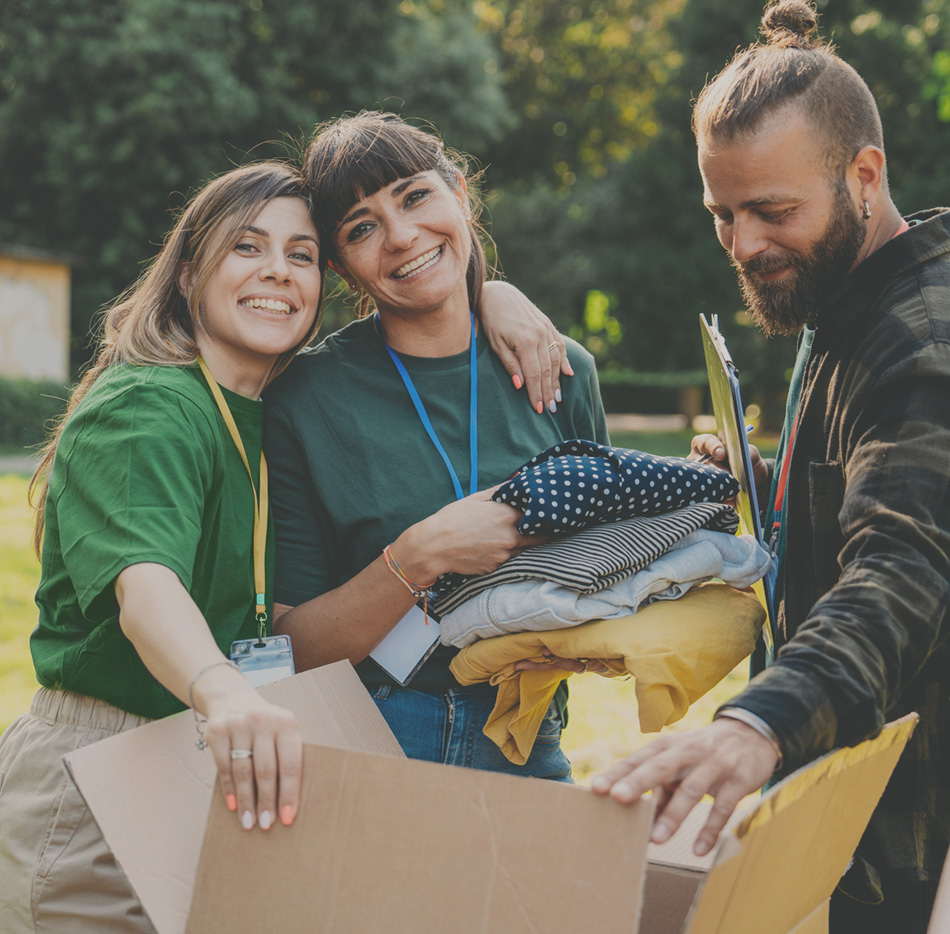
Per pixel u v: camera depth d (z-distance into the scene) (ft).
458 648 5.67
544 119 83.10
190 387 5.28
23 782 5.08
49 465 5.80
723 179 4.98
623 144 86.33
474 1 81.15
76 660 5.02
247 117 54.75
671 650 4.83
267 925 3.70
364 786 3.68
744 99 4.86
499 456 6.15
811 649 3.84
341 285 6.89
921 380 4.44
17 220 57.77
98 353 6.20
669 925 4.63
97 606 4.66
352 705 5.17
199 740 4.38
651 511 5.36
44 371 53.06
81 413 5.07
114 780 4.10
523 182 85.51
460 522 5.22
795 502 5.32
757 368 59.98
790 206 4.86
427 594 5.55
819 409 5.19
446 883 3.52
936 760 4.84
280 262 5.57
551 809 3.46
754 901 3.63
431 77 61.41
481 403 6.24
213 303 5.56
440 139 6.29
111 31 53.78
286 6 57.21
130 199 56.08
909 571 4.00
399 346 6.26
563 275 75.92
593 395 6.83
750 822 3.25
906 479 4.25
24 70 53.16
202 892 3.79
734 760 3.59
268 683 5.14
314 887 3.67
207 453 5.18
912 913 4.91
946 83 53.26
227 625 5.44
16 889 4.91
